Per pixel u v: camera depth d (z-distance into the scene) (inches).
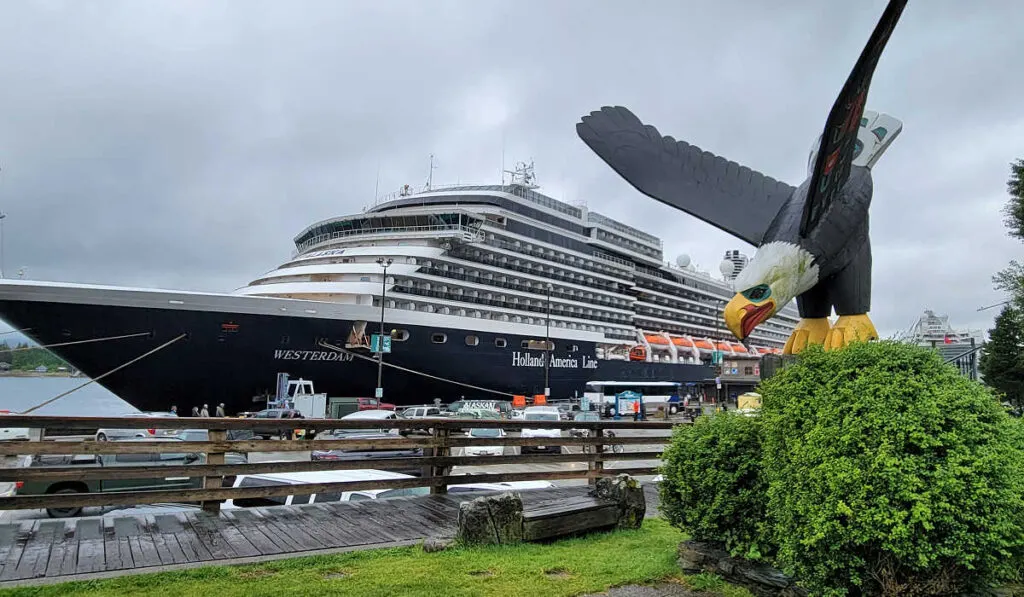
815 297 423.5
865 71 265.1
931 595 151.1
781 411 179.2
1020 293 837.8
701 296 2623.0
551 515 260.4
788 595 184.2
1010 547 149.2
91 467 246.8
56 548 221.6
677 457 223.9
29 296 1053.8
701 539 216.7
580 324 1882.4
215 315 1179.9
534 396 1680.6
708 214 431.8
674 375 2242.9
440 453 339.3
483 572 210.2
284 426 284.4
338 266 1435.8
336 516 285.6
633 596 195.9
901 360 163.2
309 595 182.5
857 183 402.6
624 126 470.3
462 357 1508.4
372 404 1250.6
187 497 265.7
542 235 1819.6
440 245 1531.7
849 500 149.2
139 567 204.1
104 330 1107.3
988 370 1248.2
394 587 191.5
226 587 187.3
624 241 2190.0
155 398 1189.7
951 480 140.6
